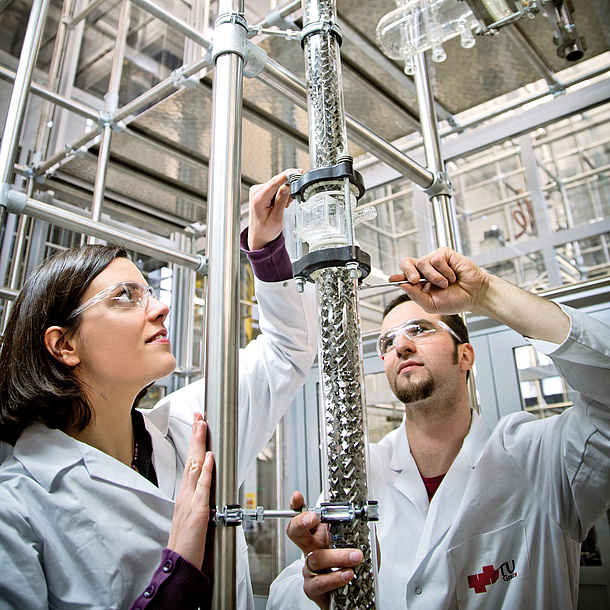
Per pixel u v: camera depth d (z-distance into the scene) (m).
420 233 3.32
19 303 0.99
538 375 2.38
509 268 2.95
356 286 0.67
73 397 0.93
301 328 1.24
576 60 1.90
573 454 1.25
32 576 0.75
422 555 1.29
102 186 2.03
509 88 2.10
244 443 1.27
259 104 1.99
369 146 1.30
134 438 1.09
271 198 0.97
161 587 0.63
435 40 1.59
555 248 2.83
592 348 1.02
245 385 1.29
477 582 1.25
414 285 1.03
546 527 1.29
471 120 2.27
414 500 1.45
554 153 3.31
